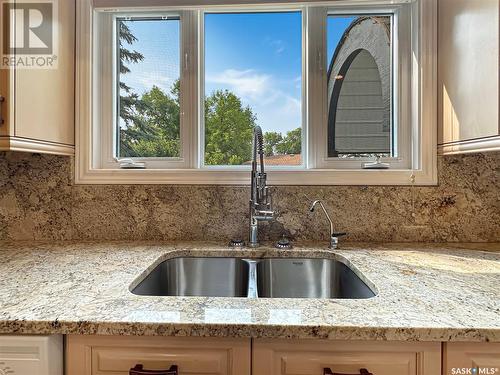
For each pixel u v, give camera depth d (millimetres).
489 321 527
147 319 536
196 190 1189
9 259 923
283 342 552
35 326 532
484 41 881
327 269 1034
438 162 1149
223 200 1188
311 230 1176
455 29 1029
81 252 1009
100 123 1280
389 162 1247
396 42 1257
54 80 1062
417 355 541
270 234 1183
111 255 973
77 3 1188
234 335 525
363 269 834
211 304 600
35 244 1126
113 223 1199
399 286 700
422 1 1152
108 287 690
